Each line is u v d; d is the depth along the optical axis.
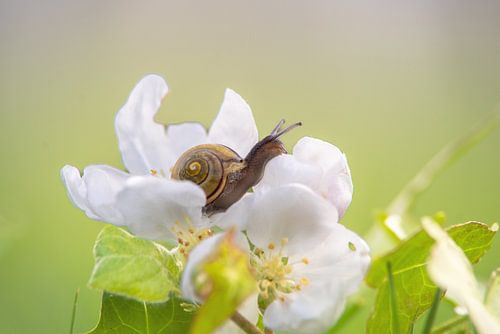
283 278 0.46
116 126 0.50
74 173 0.48
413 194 0.63
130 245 0.46
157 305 0.49
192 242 0.46
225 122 0.49
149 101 0.50
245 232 0.48
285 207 0.46
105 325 0.49
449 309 0.63
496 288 0.47
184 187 0.45
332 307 0.46
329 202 0.46
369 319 0.50
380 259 0.50
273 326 0.46
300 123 0.49
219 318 0.42
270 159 0.48
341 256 0.46
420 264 0.49
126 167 0.50
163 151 0.50
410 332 0.50
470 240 0.50
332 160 0.47
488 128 0.63
